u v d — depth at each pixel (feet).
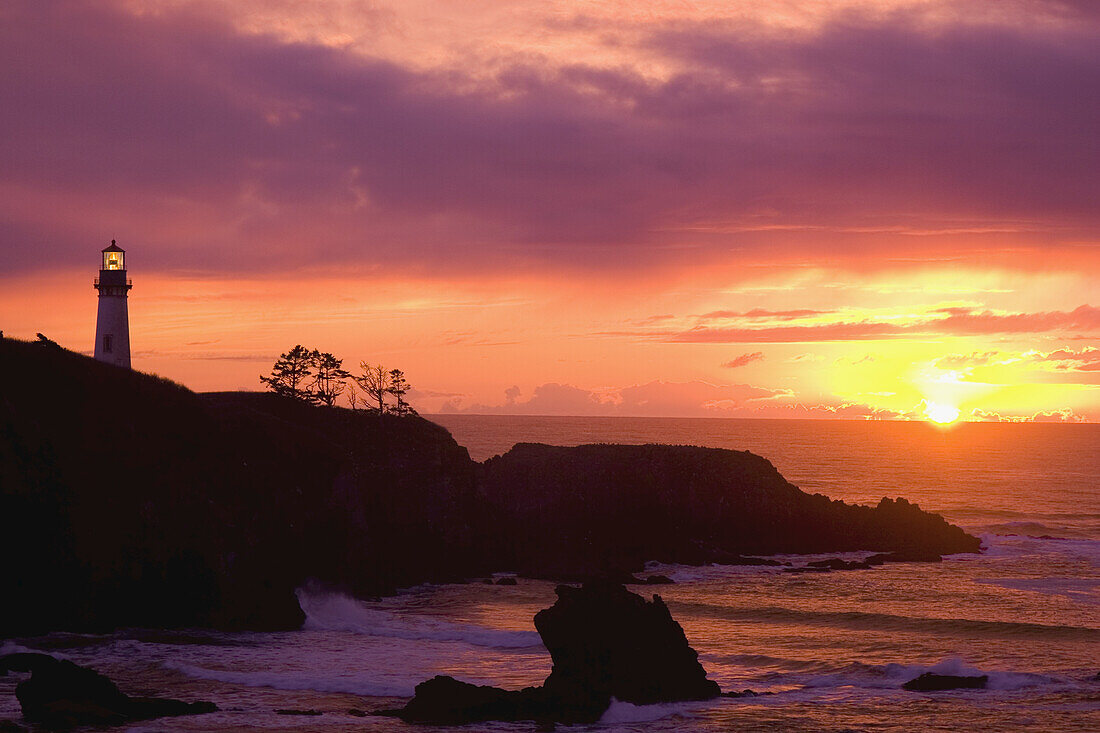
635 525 345.51
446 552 306.55
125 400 234.99
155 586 206.59
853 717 143.33
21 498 192.24
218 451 237.86
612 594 153.17
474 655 187.73
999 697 156.66
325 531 249.34
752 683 167.84
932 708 149.07
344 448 311.68
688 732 135.13
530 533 335.88
